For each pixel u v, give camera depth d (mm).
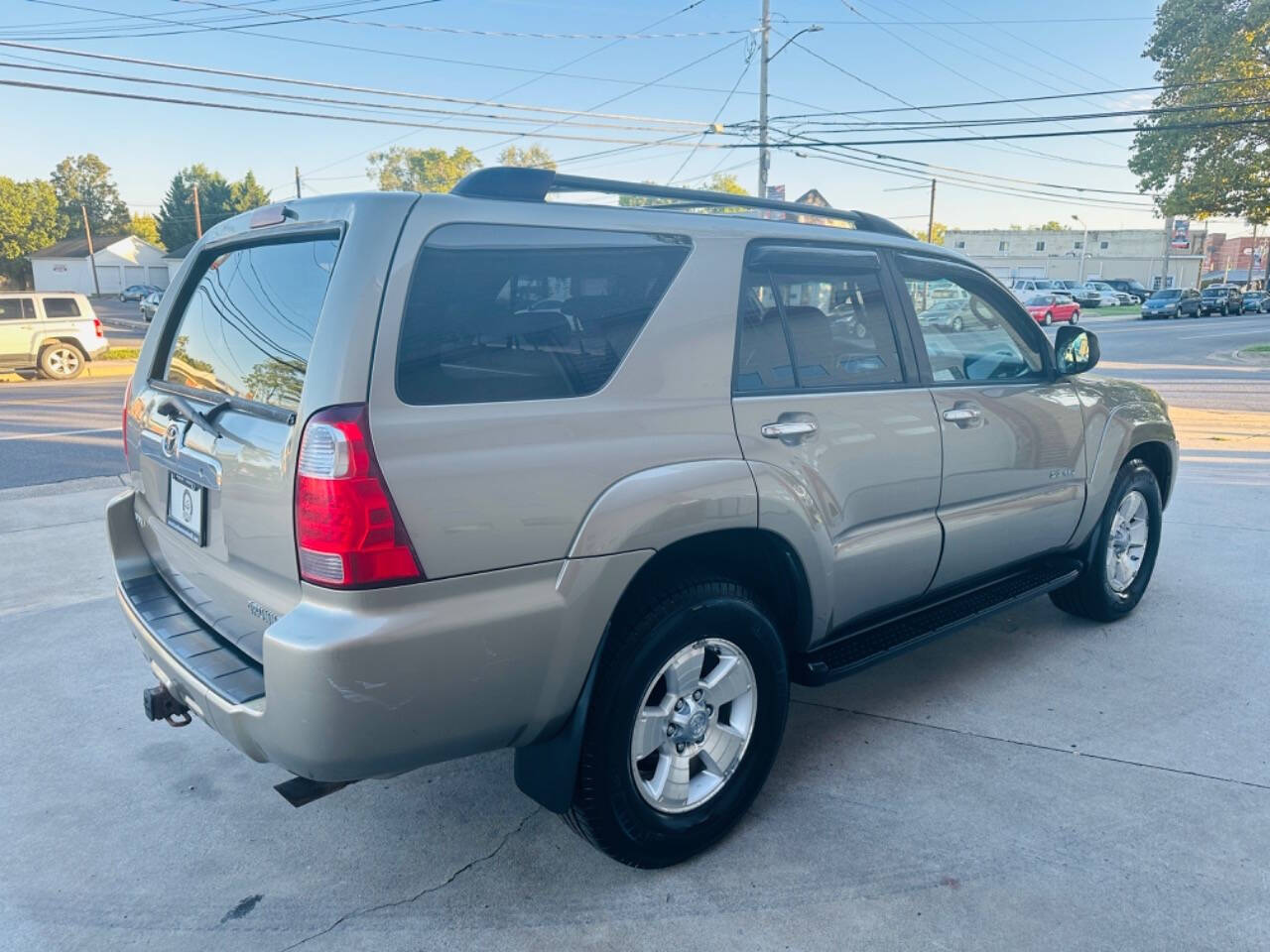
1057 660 4410
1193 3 33281
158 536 3211
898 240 3629
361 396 2195
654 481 2613
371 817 3195
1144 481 4793
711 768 2945
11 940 2594
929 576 3658
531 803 3283
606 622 2553
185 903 2748
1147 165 35406
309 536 2199
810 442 3072
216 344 2875
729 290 2938
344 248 2307
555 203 2674
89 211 113312
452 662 2301
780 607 3207
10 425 12203
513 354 2455
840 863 2893
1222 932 2572
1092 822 3090
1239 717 3826
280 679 2193
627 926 2619
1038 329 4223
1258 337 30938
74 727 3840
